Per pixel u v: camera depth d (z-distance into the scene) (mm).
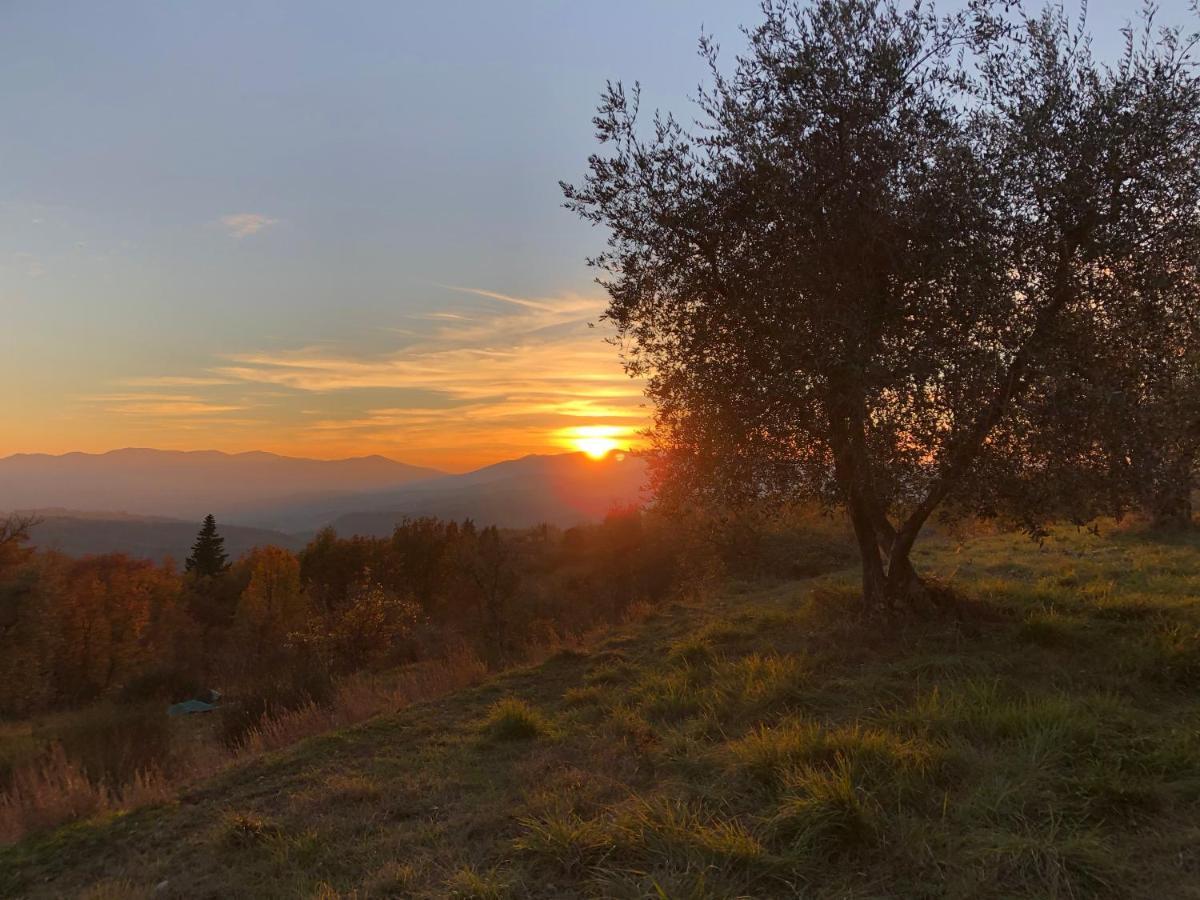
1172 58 6082
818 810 3557
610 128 7656
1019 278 6227
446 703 8039
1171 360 6027
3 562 32906
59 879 4566
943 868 3227
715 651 8227
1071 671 5879
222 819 5105
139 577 59188
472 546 19016
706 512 8570
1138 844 3291
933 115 6520
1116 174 5977
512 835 4199
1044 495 6348
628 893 3271
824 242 6621
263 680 10969
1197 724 4508
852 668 6656
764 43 7113
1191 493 6496
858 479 6883
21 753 8984
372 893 3660
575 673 8797
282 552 50531
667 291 7863
